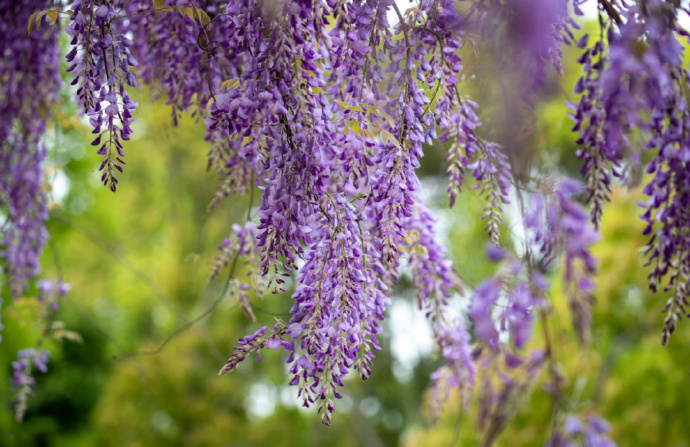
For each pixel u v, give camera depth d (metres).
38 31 2.78
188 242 11.88
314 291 1.72
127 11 2.36
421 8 1.87
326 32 1.89
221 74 2.30
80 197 12.85
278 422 11.91
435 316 2.56
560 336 3.25
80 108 3.19
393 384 13.29
